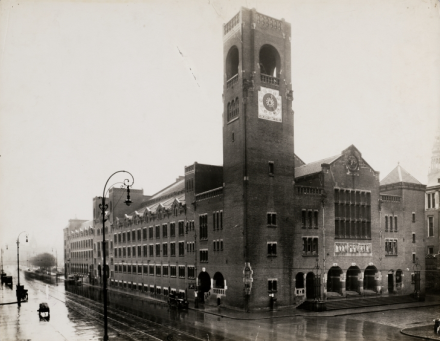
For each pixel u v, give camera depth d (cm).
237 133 5806
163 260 7912
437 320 3878
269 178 5772
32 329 4247
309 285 6134
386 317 5016
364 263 6475
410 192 7081
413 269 6919
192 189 6938
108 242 11112
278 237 5750
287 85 6106
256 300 5462
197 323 4619
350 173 6538
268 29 6012
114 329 4244
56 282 12000
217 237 6122
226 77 6194
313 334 3934
